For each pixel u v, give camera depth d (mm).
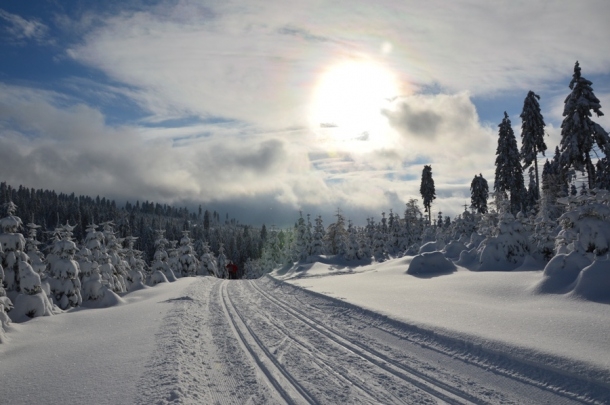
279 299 18906
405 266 28156
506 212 24078
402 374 7910
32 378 7820
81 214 120250
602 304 10938
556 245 17672
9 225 20062
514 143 43188
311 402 6719
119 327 12953
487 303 13461
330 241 62406
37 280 17641
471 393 6875
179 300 18453
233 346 10305
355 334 11086
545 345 7852
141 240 102062
